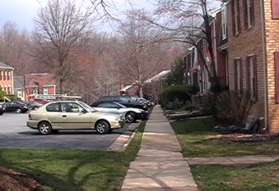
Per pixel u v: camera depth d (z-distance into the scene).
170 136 23.42
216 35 38.69
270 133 20.75
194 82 56.47
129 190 10.90
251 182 11.14
